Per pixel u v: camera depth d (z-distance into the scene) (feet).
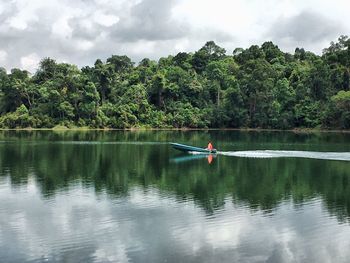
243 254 72.28
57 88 451.94
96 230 83.30
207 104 477.77
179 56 565.53
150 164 162.61
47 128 425.28
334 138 297.94
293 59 580.71
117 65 561.84
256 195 112.27
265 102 433.48
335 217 92.48
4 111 456.86
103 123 432.66
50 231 82.69
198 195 111.65
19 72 489.26
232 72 526.16
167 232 82.33
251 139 290.15
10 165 155.94
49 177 133.49
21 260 69.62
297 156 187.42
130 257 70.74
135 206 100.27
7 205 100.48
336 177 137.18
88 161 168.25
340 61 438.40
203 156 186.60
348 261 69.56
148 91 473.67
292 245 76.18
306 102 417.69
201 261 69.21
